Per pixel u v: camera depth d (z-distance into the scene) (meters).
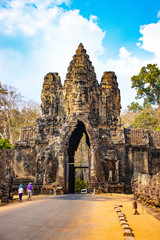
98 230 10.85
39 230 10.59
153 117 68.06
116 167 41.00
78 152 71.06
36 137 44.88
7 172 32.41
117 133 45.91
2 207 20.62
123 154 43.94
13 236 9.49
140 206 19.41
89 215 14.96
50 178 40.38
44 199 28.09
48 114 47.94
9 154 45.19
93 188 39.03
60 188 38.47
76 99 43.81
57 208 18.16
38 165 43.16
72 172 46.59
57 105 48.22
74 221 12.84
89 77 45.97
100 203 22.52
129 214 15.55
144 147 45.16
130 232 9.94
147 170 44.34
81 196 32.31
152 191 19.19
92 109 44.91
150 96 65.19
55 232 10.33
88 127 41.72
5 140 52.06
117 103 49.50
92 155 40.31
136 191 25.84
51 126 46.12
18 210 17.00
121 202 23.59
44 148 43.44
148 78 61.12
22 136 46.84
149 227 11.47
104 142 42.97
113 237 9.68
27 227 11.09
